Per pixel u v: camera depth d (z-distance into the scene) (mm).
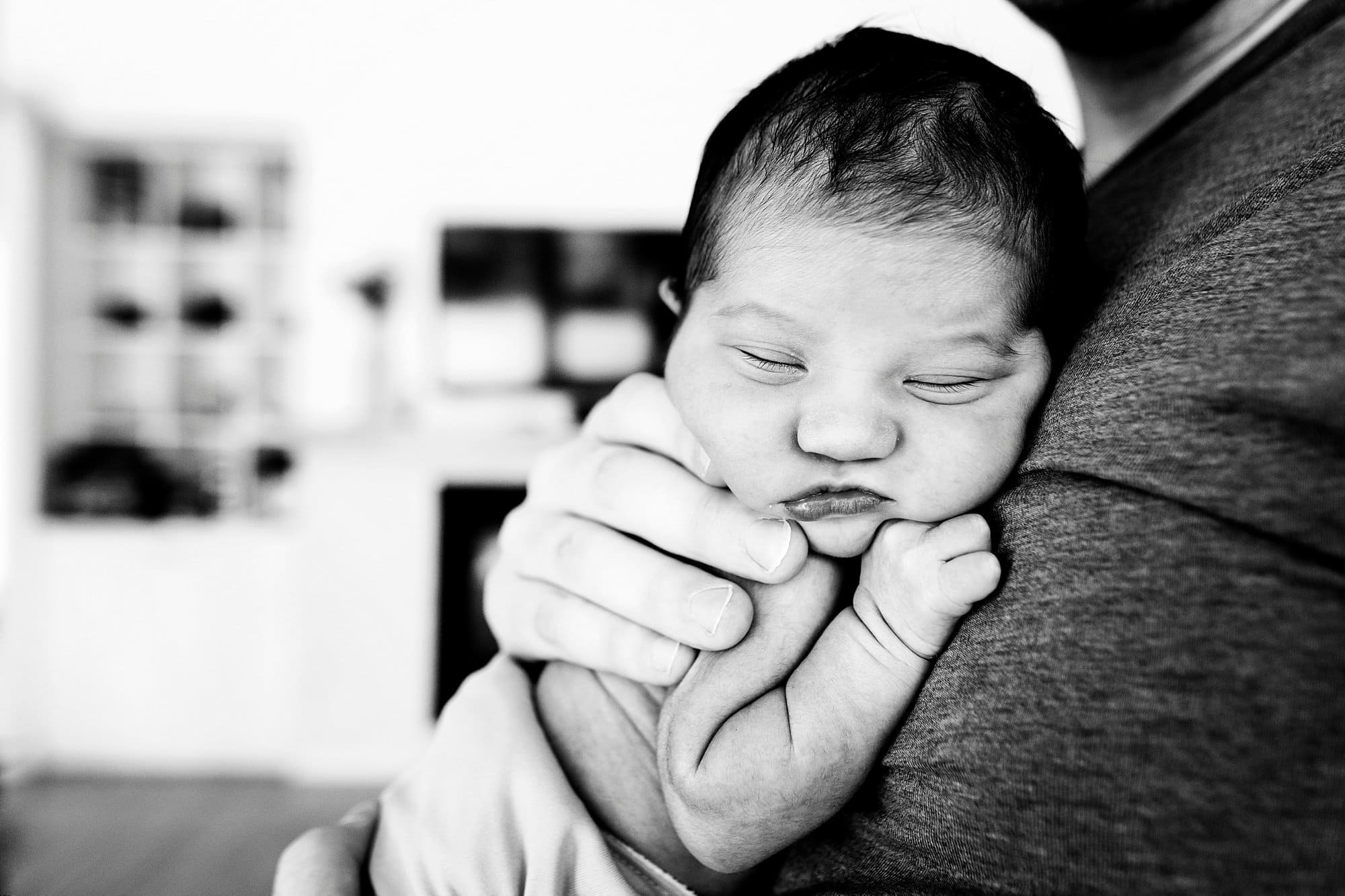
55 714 3477
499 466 3266
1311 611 258
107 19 3770
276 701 3525
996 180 471
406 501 3262
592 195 4137
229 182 4098
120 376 4023
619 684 527
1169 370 336
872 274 454
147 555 3518
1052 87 2863
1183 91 612
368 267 4004
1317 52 452
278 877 483
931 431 453
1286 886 245
